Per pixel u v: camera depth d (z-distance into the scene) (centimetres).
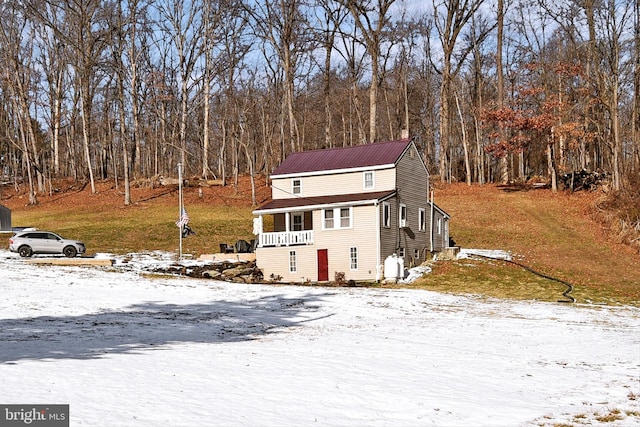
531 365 1567
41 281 3153
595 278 3919
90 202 6444
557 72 6394
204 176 7581
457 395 1204
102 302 2672
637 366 1574
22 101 7044
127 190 6222
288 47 6369
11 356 1442
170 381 1210
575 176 6481
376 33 6106
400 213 4372
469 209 5931
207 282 3600
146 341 1808
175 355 1540
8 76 6812
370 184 4403
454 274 3969
